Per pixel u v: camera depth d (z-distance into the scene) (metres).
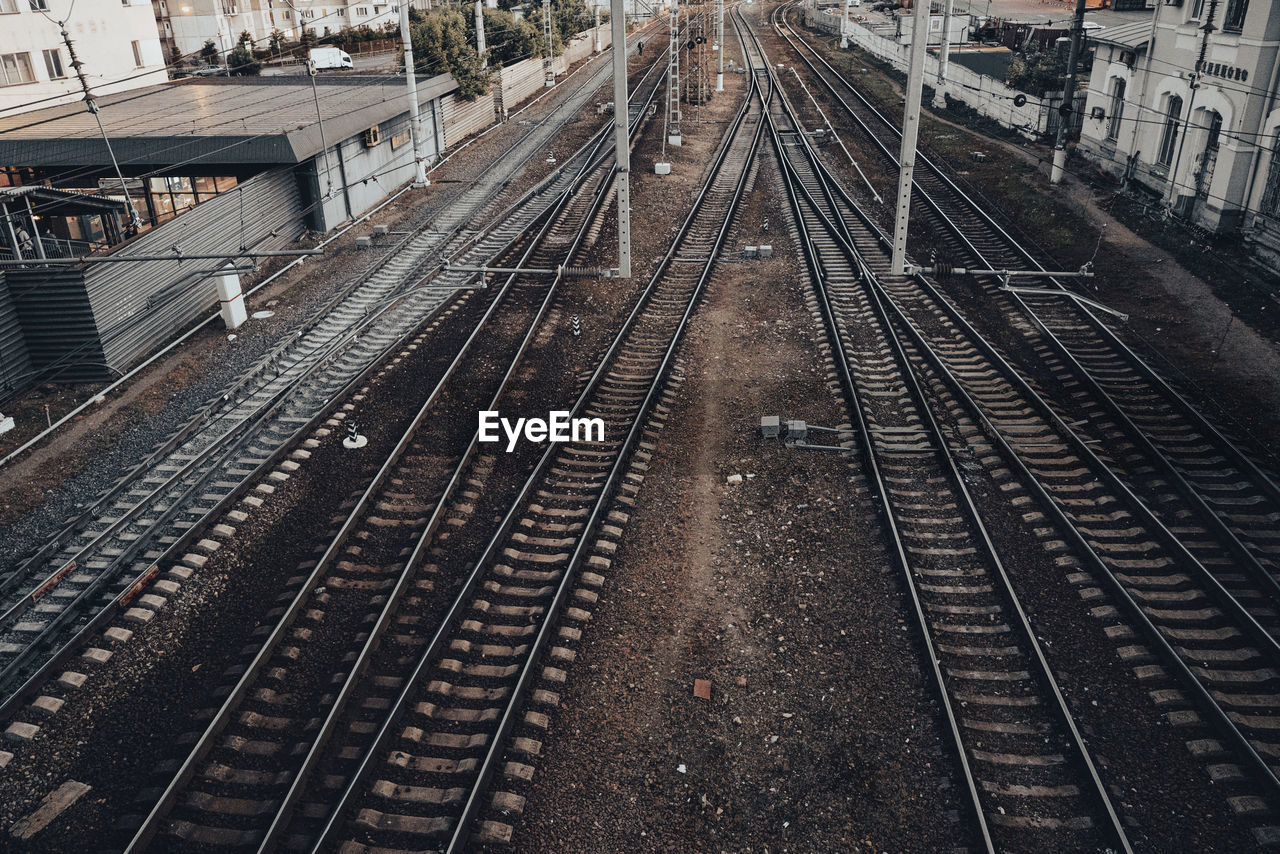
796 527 11.45
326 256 23.55
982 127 36.84
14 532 11.99
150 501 12.29
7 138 21.94
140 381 16.77
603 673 9.05
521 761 7.98
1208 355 16.11
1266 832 7.09
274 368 16.62
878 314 18.12
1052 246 22.70
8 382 16.33
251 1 59.47
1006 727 8.23
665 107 45.06
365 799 7.60
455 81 36.56
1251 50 19.95
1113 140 28.64
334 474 12.80
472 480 12.42
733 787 7.83
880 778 7.83
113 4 36.16
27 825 7.52
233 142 22.17
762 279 20.78
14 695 8.71
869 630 9.58
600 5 81.44
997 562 10.25
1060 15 55.81
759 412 14.52
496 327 18.23
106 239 22.00
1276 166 19.95
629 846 7.27
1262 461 12.39
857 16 72.88
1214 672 8.72
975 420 13.77
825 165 32.44
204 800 7.61
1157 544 10.65
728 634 9.63
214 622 9.92
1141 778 7.68
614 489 12.20
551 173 32.12
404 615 9.80
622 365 16.25
